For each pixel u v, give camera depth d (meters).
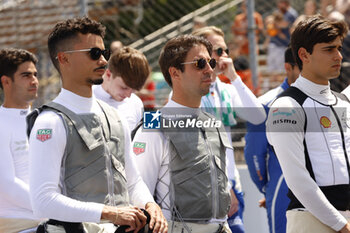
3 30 21.23
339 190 10.25
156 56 21.31
